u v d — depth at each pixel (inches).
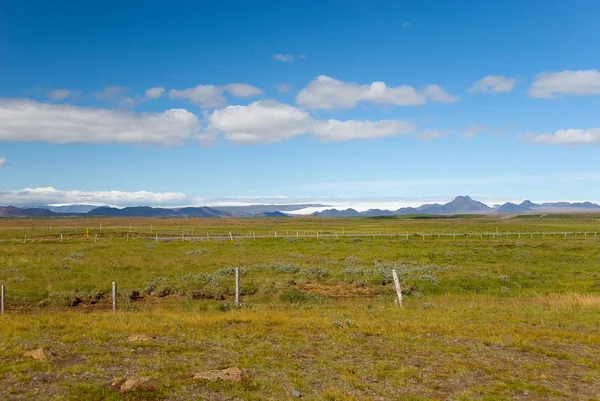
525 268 1397.6
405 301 892.0
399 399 363.6
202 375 393.7
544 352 500.4
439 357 477.7
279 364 441.1
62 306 863.1
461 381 408.5
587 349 520.4
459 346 519.2
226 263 1440.7
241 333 560.7
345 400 355.9
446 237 2738.7
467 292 1039.6
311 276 1210.0
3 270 1211.2
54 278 1108.5
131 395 352.8
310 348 502.0
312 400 357.1
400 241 2415.1
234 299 939.3
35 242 2105.1
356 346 513.0
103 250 1756.9
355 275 1232.2
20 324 593.0
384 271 1269.7
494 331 590.6
